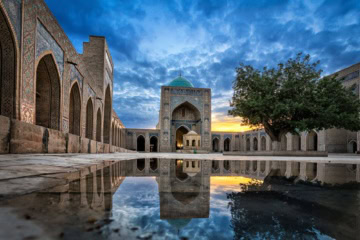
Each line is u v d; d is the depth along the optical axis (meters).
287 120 11.73
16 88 5.12
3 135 4.29
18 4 5.19
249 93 12.23
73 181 1.46
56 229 0.48
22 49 5.32
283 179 1.82
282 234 0.52
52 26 7.03
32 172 1.84
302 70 11.69
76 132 10.32
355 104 11.98
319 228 0.59
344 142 22.56
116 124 25.62
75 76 9.60
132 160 4.79
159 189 1.20
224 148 41.34
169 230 0.52
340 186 1.44
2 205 0.72
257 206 0.85
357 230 0.58
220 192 1.15
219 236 0.49
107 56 17.09
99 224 0.54
